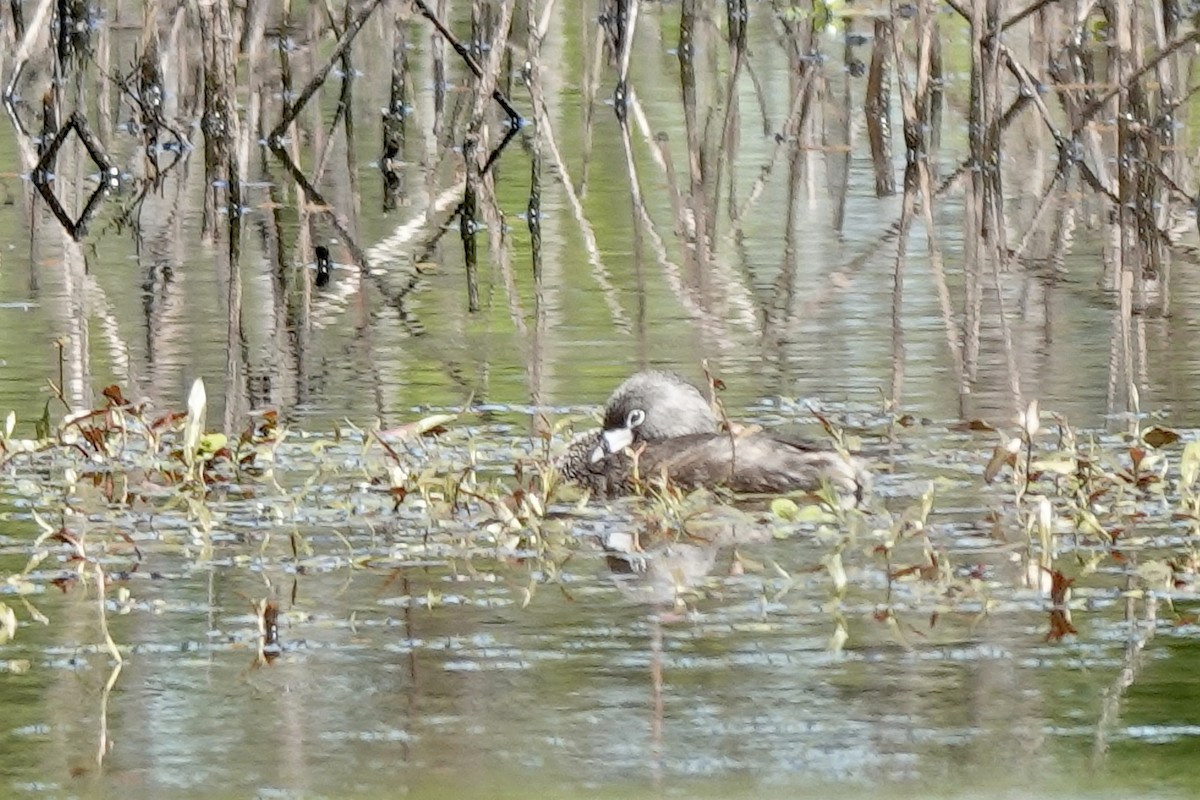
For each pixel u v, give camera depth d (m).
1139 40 19.41
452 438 13.22
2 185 20.66
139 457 12.84
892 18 19.20
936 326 15.95
